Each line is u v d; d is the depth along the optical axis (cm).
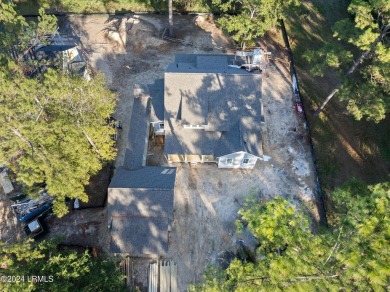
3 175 3150
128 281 2706
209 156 3275
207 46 4350
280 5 3872
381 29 2789
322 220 3031
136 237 2700
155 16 4684
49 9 4731
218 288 1727
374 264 1260
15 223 2959
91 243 2872
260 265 1531
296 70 4094
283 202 1652
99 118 2814
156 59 4191
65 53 3794
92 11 4741
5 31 3400
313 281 1350
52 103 2528
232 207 3088
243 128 3145
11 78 2509
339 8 4834
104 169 3250
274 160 3384
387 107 2800
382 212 1412
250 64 3941
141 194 2781
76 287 2245
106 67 4088
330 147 3478
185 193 3162
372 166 3353
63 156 2555
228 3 4141
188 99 3164
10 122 2195
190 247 2873
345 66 3512
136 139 3288
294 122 3656
